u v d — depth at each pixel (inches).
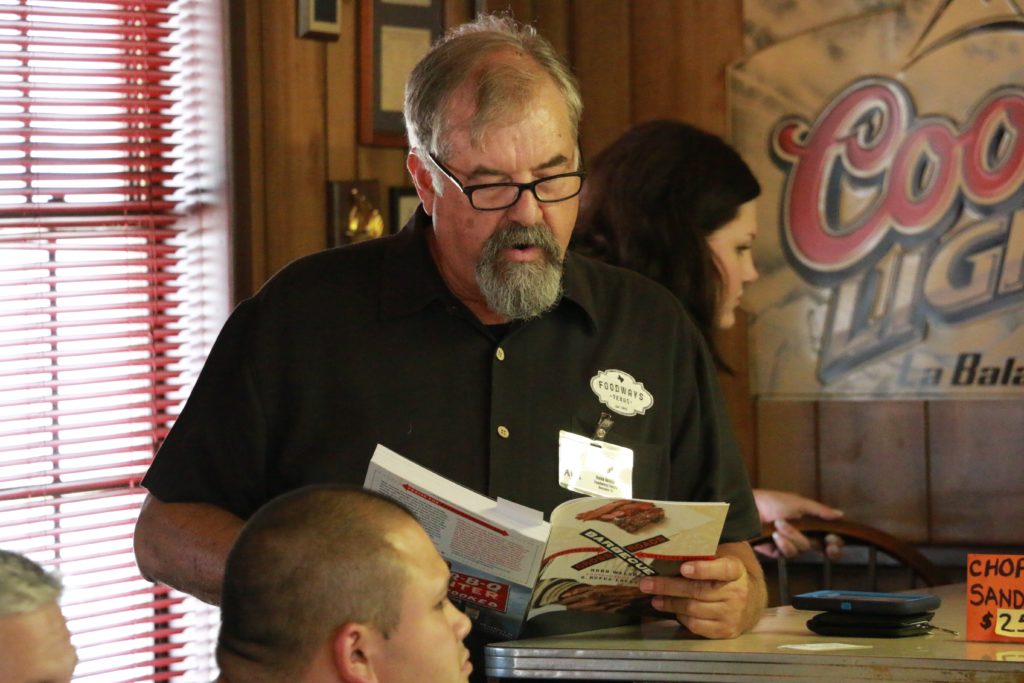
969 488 424.8
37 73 378.0
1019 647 221.1
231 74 392.2
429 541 185.3
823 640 235.5
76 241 391.9
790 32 438.0
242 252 394.6
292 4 398.3
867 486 434.0
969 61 422.3
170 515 262.2
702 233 354.0
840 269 435.5
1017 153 418.0
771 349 441.7
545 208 242.5
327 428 258.1
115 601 398.0
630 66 450.9
